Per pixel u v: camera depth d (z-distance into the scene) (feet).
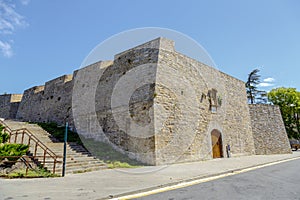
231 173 24.59
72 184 16.87
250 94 105.50
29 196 12.95
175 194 14.29
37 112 59.62
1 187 15.56
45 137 35.76
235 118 52.85
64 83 54.13
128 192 14.24
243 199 12.87
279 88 96.89
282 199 12.85
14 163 22.50
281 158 44.83
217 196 13.61
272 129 64.28
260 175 22.80
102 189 15.01
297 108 87.76
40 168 22.72
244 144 53.72
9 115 68.74
